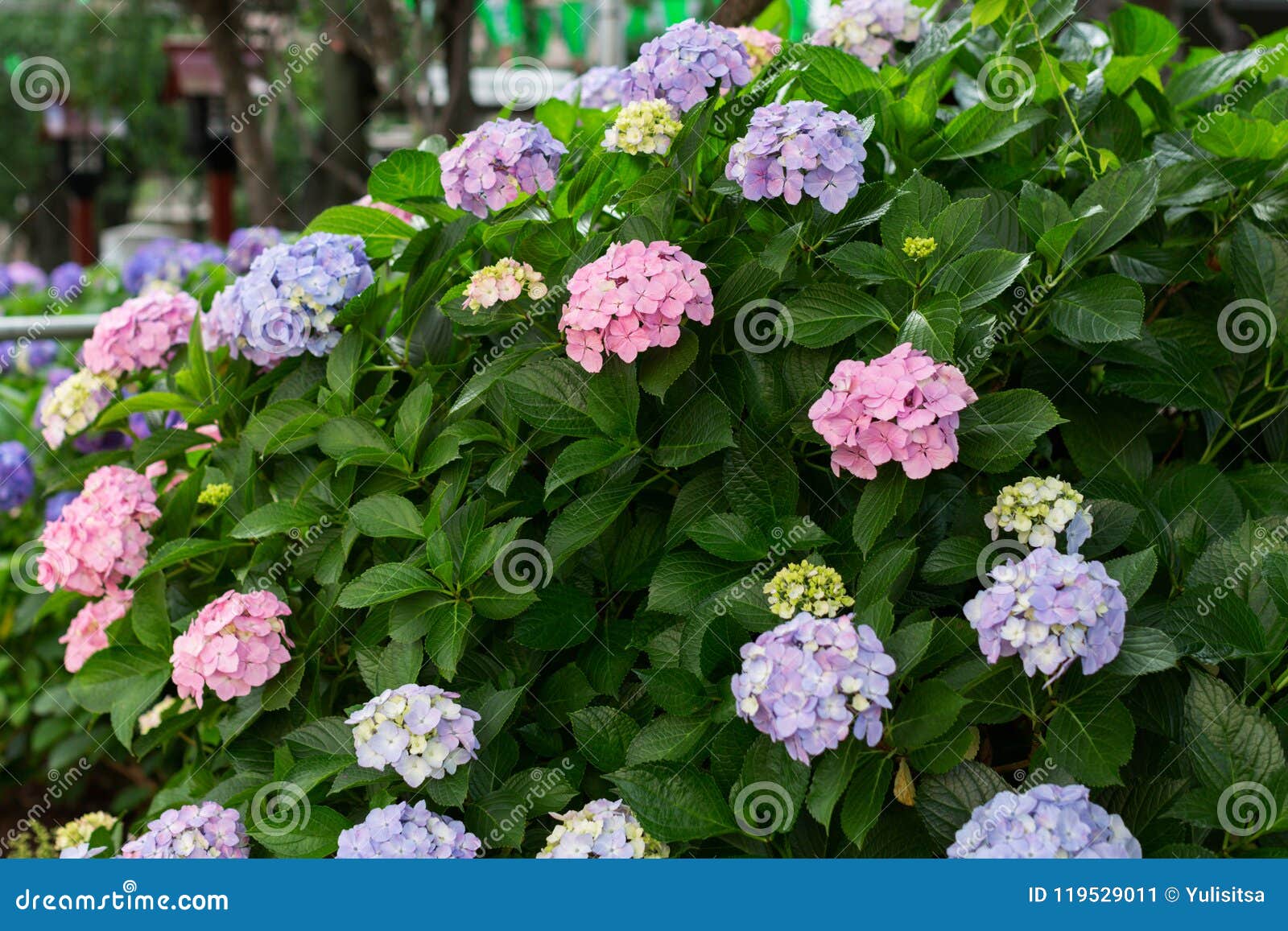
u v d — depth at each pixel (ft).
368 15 15.90
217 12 16.92
